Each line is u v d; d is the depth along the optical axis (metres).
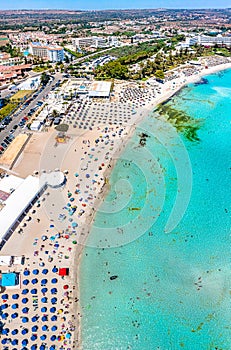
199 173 100.44
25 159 106.75
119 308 62.31
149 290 65.62
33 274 67.25
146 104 155.50
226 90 184.50
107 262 71.44
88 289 65.50
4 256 69.56
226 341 56.66
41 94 169.12
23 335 56.81
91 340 57.03
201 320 60.03
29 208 84.81
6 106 150.75
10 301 61.97
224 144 118.56
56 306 61.84
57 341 56.38
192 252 73.50
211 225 80.56
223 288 65.44
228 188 93.50
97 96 160.75
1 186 91.12
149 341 57.06
